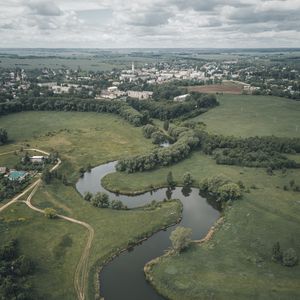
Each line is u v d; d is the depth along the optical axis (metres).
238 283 108.88
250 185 177.12
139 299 105.81
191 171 198.88
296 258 116.75
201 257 122.06
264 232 135.88
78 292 106.50
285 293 104.38
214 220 151.25
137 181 188.00
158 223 145.38
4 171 188.75
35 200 159.88
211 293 105.44
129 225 142.88
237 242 130.50
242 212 150.50
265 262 118.62
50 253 123.69
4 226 137.38
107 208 156.50
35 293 104.31
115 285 111.44
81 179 194.88
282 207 154.12
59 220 144.88
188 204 166.50
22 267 111.50
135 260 123.75
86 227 140.62
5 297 99.56
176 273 114.25
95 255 123.88
